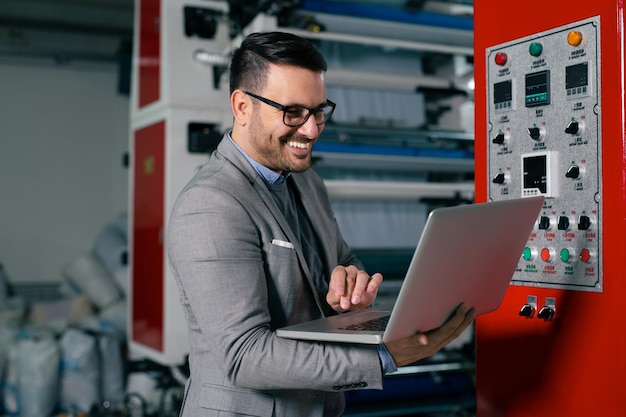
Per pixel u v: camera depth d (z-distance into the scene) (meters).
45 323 4.30
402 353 1.21
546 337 1.45
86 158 5.35
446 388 3.16
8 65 5.11
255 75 1.28
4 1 4.87
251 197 1.32
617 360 1.30
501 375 1.58
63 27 5.17
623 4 1.27
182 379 3.33
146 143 3.30
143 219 3.34
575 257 1.38
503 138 1.53
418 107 3.30
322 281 1.50
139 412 3.68
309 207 1.56
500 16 1.55
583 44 1.35
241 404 1.29
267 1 2.83
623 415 1.29
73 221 5.30
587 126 1.35
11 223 5.12
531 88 1.46
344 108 3.13
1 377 3.76
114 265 4.72
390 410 3.02
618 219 1.29
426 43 3.09
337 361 1.17
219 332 1.21
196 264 1.23
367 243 3.23
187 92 3.05
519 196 1.50
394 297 3.12
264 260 1.32
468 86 3.32
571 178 1.38
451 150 3.17
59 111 5.27
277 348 1.18
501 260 1.29
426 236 1.00
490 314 1.60
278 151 1.30
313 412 1.36
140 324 3.39
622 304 1.28
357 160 3.04
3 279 4.74
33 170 5.19
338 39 2.89
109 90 5.41
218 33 3.13
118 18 5.26
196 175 1.39
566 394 1.41
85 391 3.79
